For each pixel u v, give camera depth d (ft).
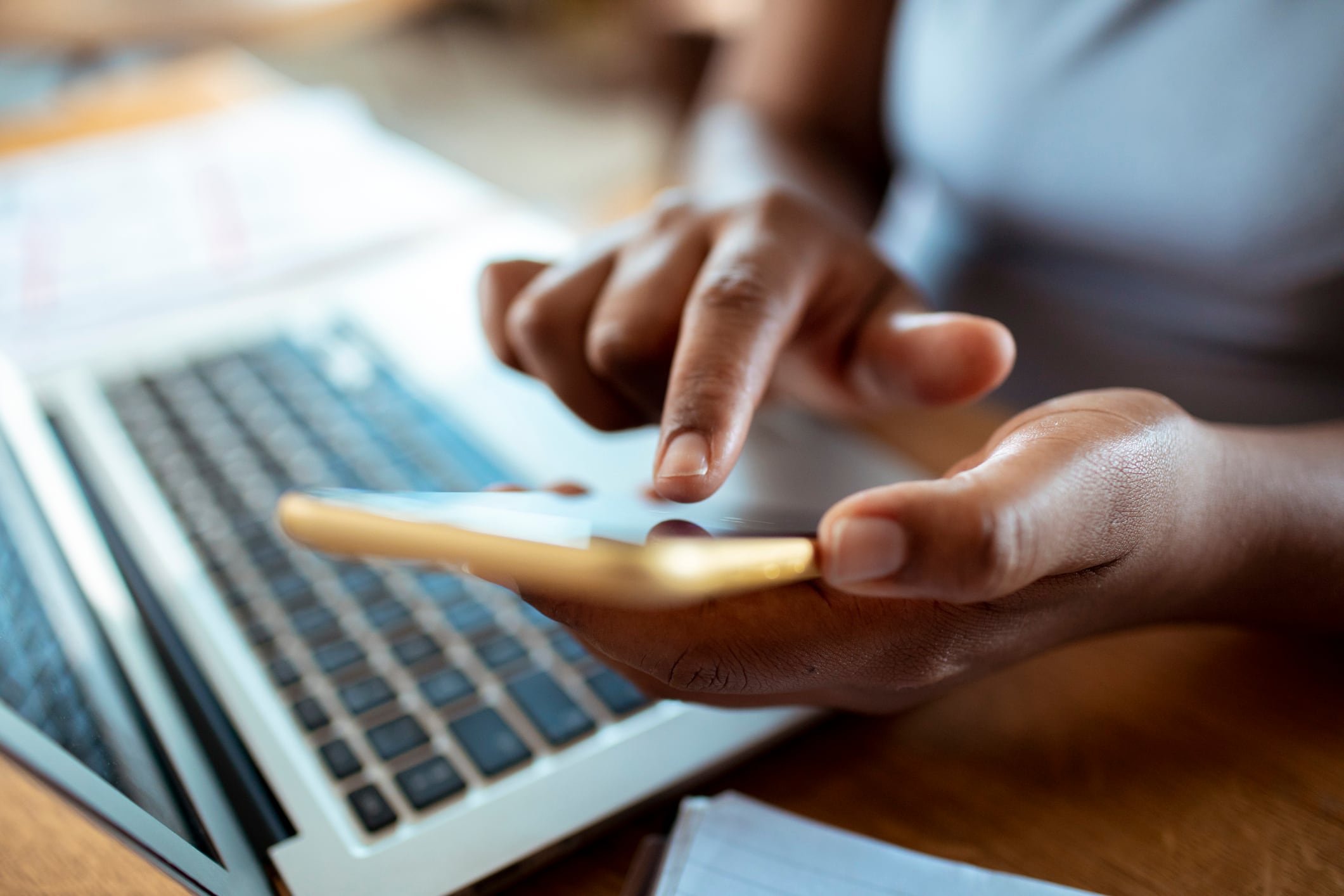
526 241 2.13
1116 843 0.87
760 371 0.91
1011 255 1.98
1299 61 1.46
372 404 1.59
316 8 3.62
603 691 1.00
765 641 0.75
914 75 2.10
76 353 1.76
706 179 2.12
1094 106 1.72
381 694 1.02
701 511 0.88
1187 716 1.01
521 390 1.62
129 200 2.40
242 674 1.06
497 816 0.88
